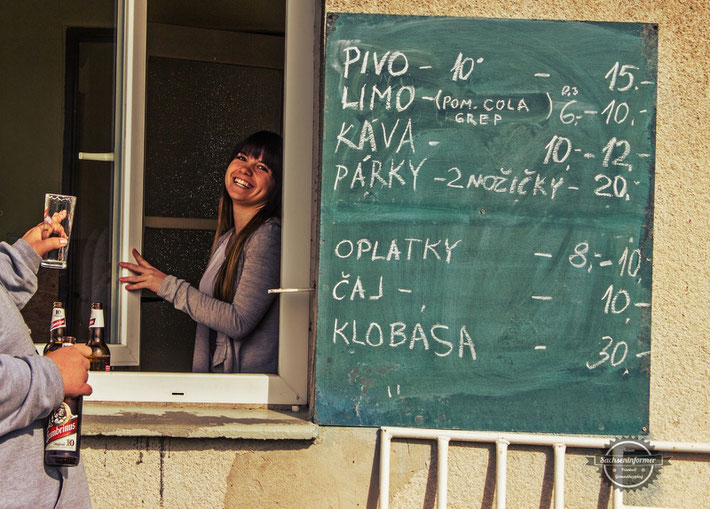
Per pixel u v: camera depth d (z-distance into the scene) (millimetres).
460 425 2742
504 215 2748
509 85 2750
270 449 2727
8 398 1811
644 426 2738
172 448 2705
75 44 3043
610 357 2744
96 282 3049
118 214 3037
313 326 2893
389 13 2742
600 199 2750
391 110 2742
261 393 2959
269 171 3053
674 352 2742
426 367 2744
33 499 1897
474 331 2742
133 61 3006
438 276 2744
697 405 2740
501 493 2666
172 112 3068
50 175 3059
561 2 2754
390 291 2742
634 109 2742
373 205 2742
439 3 2748
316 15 2973
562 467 2678
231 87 3068
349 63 2736
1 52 3039
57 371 1940
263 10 3043
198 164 3078
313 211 2945
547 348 2744
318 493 2732
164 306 3043
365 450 2742
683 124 2752
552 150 2750
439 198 2744
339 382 2738
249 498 2719
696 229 2748
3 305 1965
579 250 2750
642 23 2740
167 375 2959
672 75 2752
